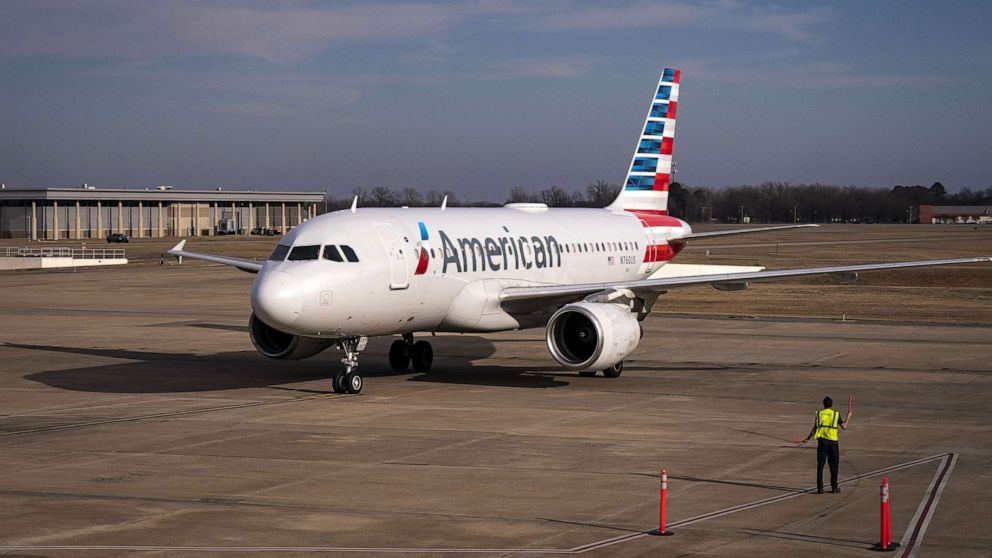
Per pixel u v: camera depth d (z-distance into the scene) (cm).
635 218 4353
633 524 1564
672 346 3978
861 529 1529
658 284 3234
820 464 1748
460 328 3216
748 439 2233
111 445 2169
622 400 2777
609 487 1800
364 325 2848
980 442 2198
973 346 3941
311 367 3481
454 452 2095
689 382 3109
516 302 3291
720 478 1869
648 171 4541
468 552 1422
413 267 2942
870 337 4253
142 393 2905
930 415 2528
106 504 1683
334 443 2189
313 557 1401
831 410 1755
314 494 1750
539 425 2402
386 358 3725
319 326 2728
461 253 3147
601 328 2930
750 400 2767
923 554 1405
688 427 2375
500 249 3341
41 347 4006
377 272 2822
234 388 3003
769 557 1395
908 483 1822
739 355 3722
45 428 2364
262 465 1977
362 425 2403
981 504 1675
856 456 2056
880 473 1905
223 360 3644
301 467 1959
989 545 1448
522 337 4350
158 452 2097
